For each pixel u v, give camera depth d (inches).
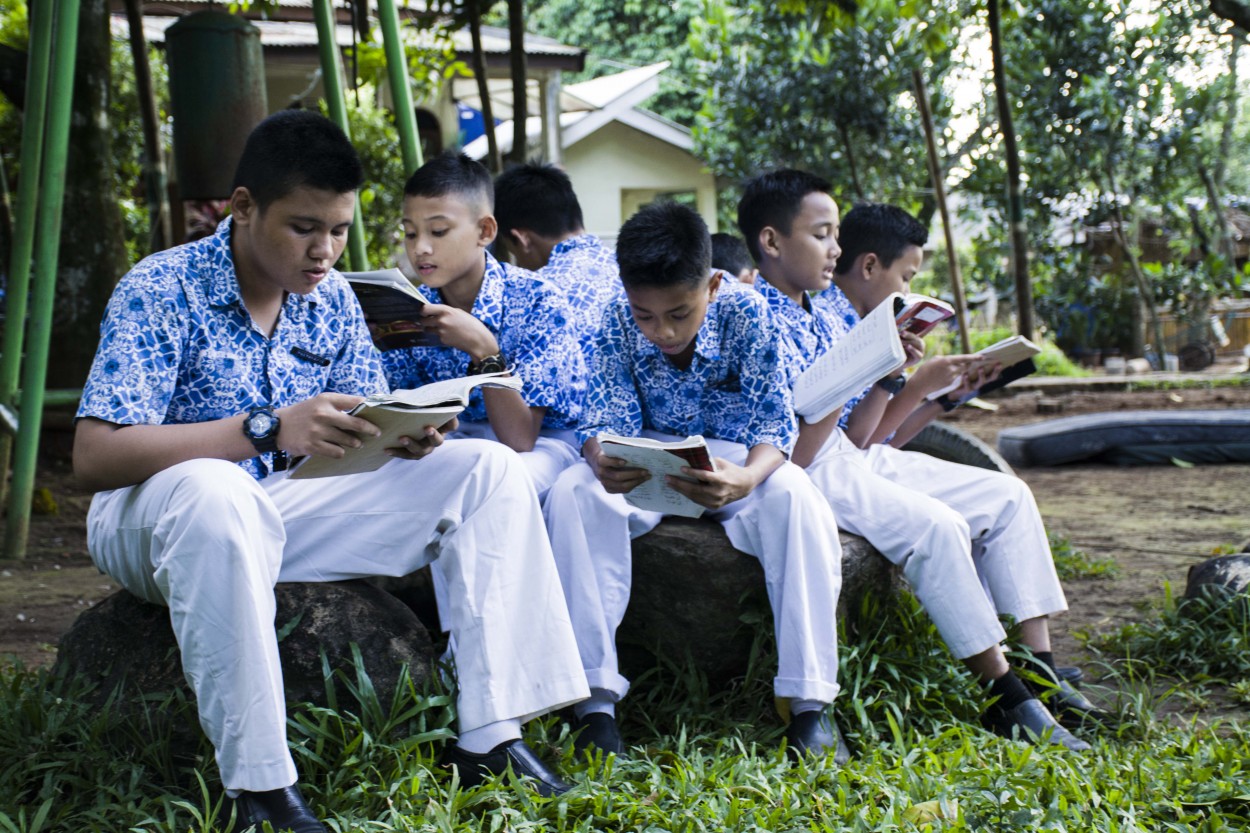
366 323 130.0
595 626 127.6
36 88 238.2
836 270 172.9
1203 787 108.4
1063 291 816.3
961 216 758.5
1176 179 711.7
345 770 106.5
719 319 138.9
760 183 158.1
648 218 127.9
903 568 138.9
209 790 110.0
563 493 133.3
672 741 124.7
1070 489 319.3
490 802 105.1
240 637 98.8
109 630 122.0
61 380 307.9
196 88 280.8
